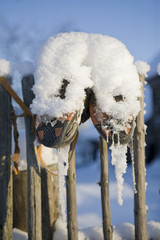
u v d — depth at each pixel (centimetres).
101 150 183
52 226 201
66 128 142
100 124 151
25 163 205
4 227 175
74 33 159
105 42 151
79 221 271
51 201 201
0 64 161
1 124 172
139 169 175
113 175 497
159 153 658
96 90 149
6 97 171
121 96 150
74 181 174
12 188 197
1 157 174
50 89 144
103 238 189
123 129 147
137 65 174
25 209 204
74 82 142
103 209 182
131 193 368
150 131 680
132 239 192
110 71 146
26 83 164
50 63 145
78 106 145
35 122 156
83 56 149
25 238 193
